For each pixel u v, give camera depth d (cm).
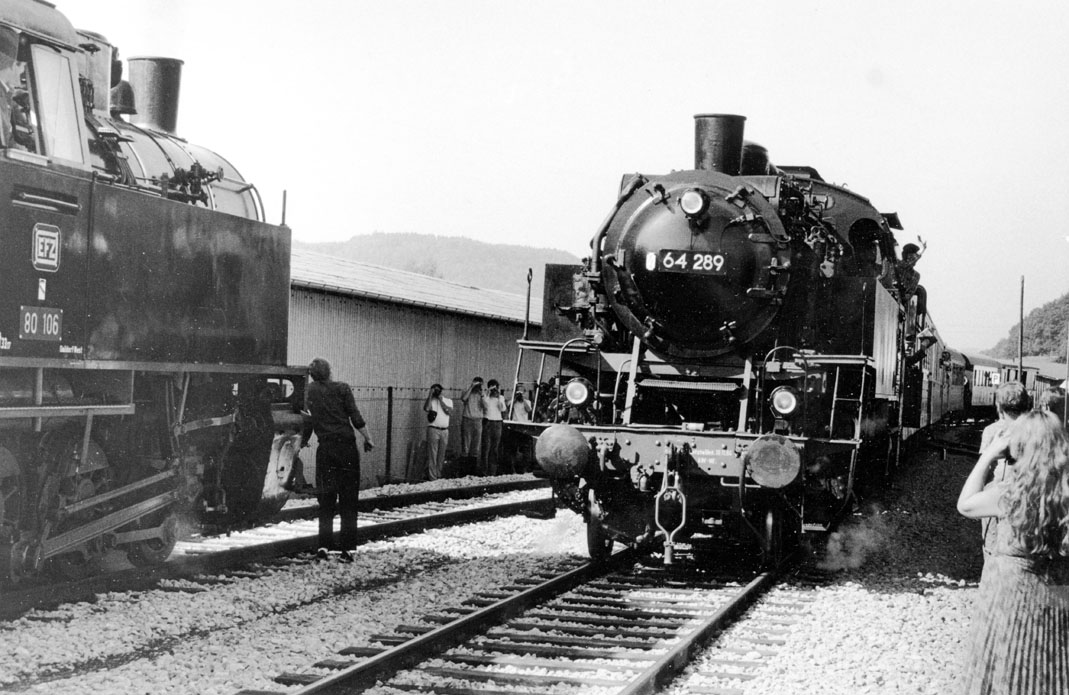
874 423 1200
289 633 768
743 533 1061
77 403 820
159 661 682
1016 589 505
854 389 1110
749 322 1076
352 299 1847
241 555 1024
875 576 1059
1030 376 5778
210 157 1143
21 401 764
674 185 1099
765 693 644
